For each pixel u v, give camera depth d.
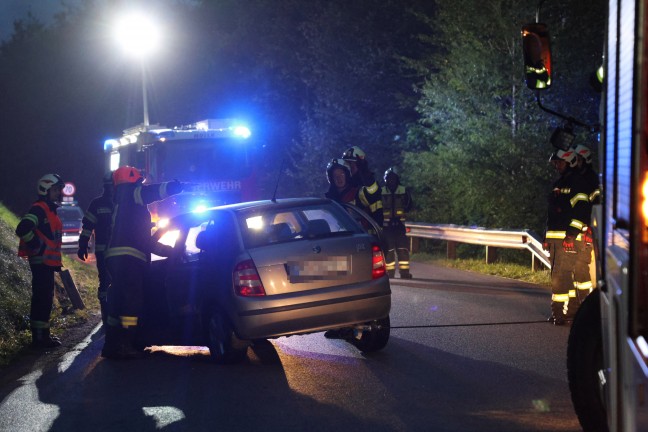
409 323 10.77
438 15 22.55
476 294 13.41
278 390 7.38
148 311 9.59
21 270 14.44
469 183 20.12
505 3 20.17
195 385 7.73
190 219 9.27
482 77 20.16
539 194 19.48
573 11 19.59
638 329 3.20
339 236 8.41
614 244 3.88
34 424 6.59
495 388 7.16
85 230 12.01
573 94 19.45
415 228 22.22
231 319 8.21
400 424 6.12
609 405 4.15
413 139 26.92
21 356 9.88
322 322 8.19
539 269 16.80
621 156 3.73
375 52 30.92
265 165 37.00
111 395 7.50
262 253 8.18
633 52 3.39
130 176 9.55
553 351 8.64
